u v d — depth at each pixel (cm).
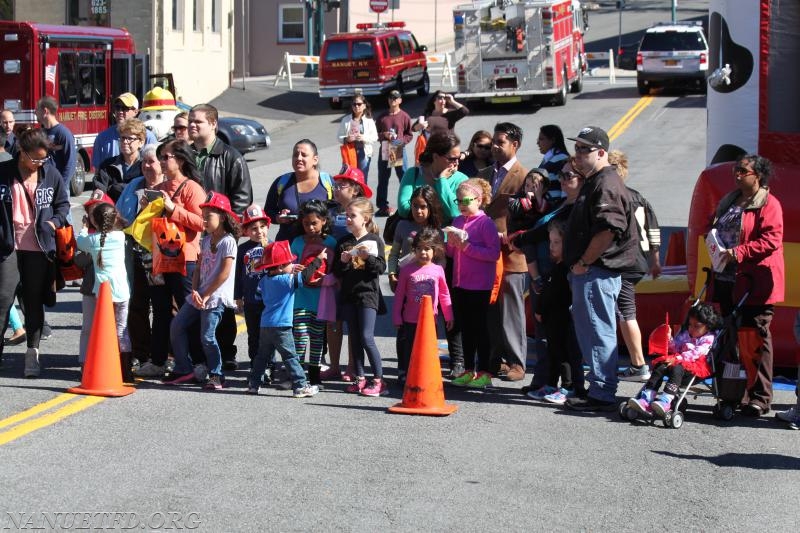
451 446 795
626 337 979
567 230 884
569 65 3484
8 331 1168
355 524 640
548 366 930
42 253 980
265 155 2803
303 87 4112
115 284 949
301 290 946
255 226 952
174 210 952
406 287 941
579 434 834
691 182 2306
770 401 901
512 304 995
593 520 657
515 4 3212
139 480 708
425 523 645
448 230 941
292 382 937
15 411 866
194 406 889
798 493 712
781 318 1028
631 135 2919
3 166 977
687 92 3656
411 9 5212
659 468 757
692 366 851
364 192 1012
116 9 3400
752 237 891
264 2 4844
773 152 1129
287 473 726
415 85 3728
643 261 940
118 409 876
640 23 5694
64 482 702
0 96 2259
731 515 671
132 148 1104
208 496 681
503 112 3328
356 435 816
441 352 1111
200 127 1004
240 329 1210
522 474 736
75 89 2347
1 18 3528
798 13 1116
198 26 3641
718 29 1160
